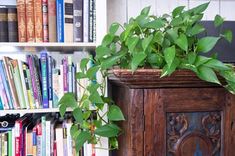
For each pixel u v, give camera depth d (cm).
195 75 78
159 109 82
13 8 111
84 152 113
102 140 105
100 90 99
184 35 78
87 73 93
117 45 95
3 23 110
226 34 95
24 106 114
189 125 84
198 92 83
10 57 127
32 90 114
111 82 107
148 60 80
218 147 85
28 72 114
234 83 76
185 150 83
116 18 139
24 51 133
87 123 96
